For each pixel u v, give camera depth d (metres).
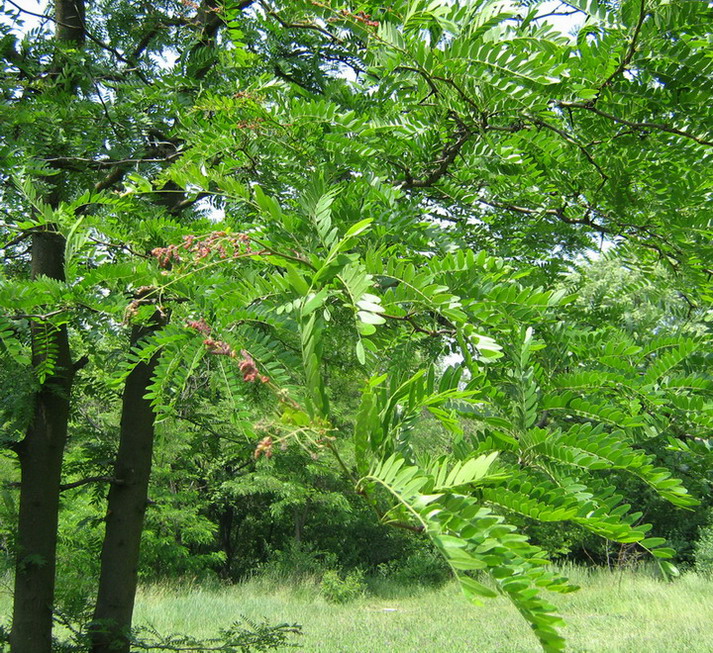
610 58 1.54
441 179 2.22
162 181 1.95
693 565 15.28
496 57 1.41
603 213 2.08
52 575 4.59
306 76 3.52
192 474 14.72
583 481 1.07
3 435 4.23
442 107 1.82
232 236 1.42
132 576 4.72
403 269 1.12
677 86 1.54
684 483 1.63
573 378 1.40
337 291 1.10
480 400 1.20
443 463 0.88
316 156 1.95
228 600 14.54
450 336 1.55
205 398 3.76
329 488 17.58
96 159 3.19
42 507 4.56
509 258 2.46
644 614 12.33
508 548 0.72
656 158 1.75
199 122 2.25
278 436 0.99
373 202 1.67
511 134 1.92
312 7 1.83
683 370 1.55
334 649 10.42
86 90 3.46
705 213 1.78
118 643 4.38
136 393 4.84
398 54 1.58
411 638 11.23
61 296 1.59
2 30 3.08
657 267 2.12
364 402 0.93
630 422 1.21
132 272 1.54
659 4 1.45
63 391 4.22
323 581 17.03
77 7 4.60
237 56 2.55
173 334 1.33
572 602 13.19
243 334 1.31
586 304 2.17
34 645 4.42
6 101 2.95
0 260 4.44
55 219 1.92
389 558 21.02
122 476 4.79
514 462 1.11
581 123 1.75
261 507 21.05
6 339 1.67
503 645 10.32
